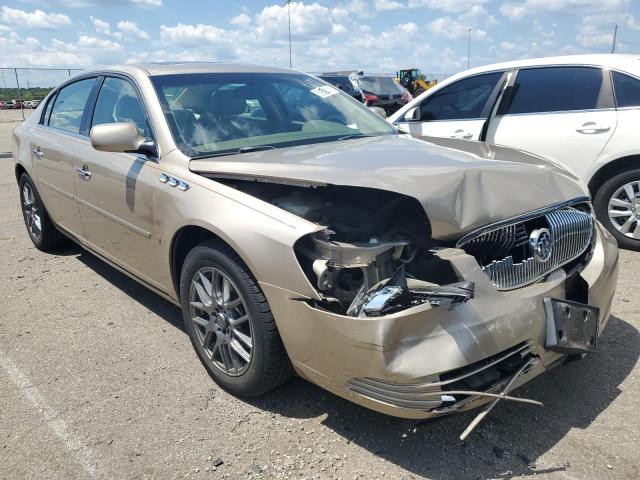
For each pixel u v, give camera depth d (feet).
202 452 8.52
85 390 10.22
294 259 8.11
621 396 9.63
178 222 9.97
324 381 8.32
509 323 7.82
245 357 9.35
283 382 9.45
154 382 10.44
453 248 8.04
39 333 12.51
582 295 9.41
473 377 7.59
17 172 18.13
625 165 16.98
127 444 8.73
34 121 17.17
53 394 10.12
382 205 8.96
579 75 17.66
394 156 9.67
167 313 13.50
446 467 8.06
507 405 9.45
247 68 13.69
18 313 13.60
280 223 8.43
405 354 7.34
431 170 8.52
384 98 59.21
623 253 17.08
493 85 19.19
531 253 8.66
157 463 8.31
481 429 8.85
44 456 8.52
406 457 8.29
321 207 9.02
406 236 8.50
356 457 8.32
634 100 16.65
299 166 9.01
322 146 11.02
